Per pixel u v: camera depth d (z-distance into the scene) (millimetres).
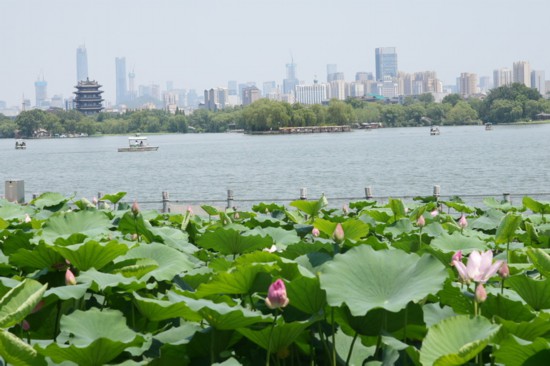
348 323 3691
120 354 3607
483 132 168000
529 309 3744
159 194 41281
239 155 89688
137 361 3707
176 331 3852
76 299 4176
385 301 3516
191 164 73500
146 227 6328
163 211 18328
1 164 86750
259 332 3516
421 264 3678
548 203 9766
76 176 60344
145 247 5242
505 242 6633
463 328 3184
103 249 4559
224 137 199375
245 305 4410
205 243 6242
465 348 2873
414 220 9086
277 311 3768
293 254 5379
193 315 3723
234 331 3725
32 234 5922
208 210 10648
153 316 3818
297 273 4262
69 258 4590
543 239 6871
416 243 6363
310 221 9336
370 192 17922
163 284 4953
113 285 4094
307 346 3859
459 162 62062
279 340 3578
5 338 3061
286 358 3883
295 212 10312
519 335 3322
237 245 6227
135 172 63312
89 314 3732
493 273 3551
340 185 43188
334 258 3738
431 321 3850
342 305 3682
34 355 3111
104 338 3271
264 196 37531
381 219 9250
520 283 4102
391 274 3703
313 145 115188
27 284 3689
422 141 120500
